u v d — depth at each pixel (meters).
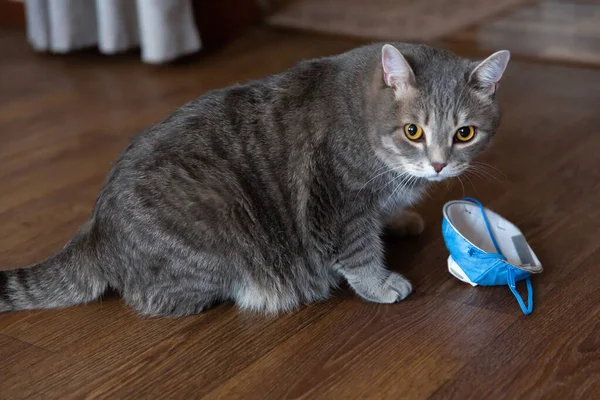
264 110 1.28
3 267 1.38
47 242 1.43
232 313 1.29
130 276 1.27
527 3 2.57
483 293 1.30
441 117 1.24
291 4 2.58
